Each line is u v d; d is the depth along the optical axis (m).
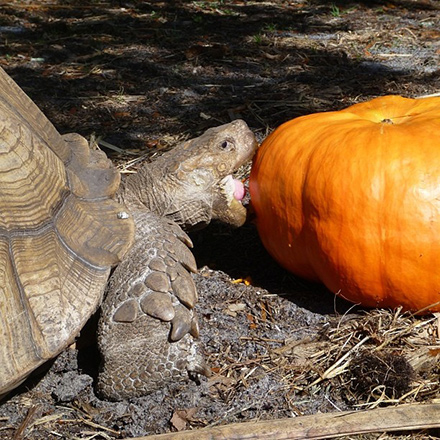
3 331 1.28
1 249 1.30
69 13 3.18
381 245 1.43
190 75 2.42
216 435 1.32
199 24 2.99
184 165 1.53
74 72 2.47
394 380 1.38
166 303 1.38
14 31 2.92
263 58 2.55
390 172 1.42
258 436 1.32
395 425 1.32
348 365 1.42
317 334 1.48
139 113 2.17
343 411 1.36
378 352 1.43
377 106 1.55
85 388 1.42
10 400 1.41
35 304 1.30
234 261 1.65
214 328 1.50
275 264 1.64
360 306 1.51
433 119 1.47
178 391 1.41
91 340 1.48
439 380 1.40
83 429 1.37
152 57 2.60
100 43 2.76
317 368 1.43
